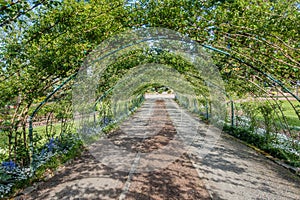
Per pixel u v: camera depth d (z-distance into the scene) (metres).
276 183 3.92
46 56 4.00
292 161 4.81
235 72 6.63
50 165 4.79
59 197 3.50
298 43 3.90
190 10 3.80
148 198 3.39
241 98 8.45
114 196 3.49
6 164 4.17
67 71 4.82
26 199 3.45
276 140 6.25
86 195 3.55
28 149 4.80
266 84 6.37
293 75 4.67
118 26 4.39
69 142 6.50
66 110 6.81
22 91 4.18
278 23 3.61
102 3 3.62
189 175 4.33
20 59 3.79
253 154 5.75
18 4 2.64
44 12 3.52
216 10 3.75
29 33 3.55
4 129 4.35
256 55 4.74
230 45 4.96
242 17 3.72
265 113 6.81
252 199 3.33
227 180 4.06
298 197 3.39
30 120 4.73
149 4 3.85
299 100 4.64
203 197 3.40
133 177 4.28
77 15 3.64
